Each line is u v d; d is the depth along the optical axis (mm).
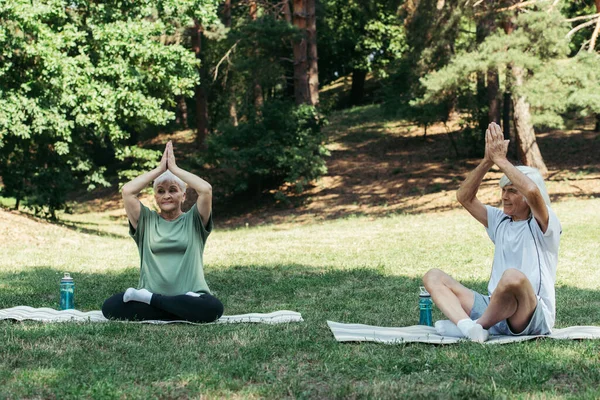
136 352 5523
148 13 21250
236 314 8102
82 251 15906
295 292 9898
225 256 14664
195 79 21594
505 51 21438
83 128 23453
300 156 29812
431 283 6223
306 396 4305
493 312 5879
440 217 22484
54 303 8727
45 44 18859
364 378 4793
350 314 7855
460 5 24250
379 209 27453
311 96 33062
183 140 44969
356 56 46625
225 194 33531
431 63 25688
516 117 26922
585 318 7605
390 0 32781
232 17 39000
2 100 19016
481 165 6184
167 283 7250
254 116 31359
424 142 35531
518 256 6094
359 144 37156
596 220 18312
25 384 4520
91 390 4359
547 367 4910
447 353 5414
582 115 20469
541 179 6105
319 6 37219
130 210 7352
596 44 23984
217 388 4500
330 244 16703
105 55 20250
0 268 12578
